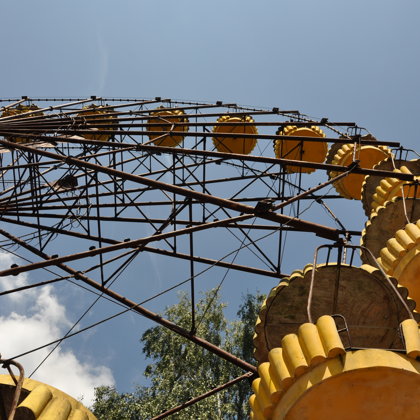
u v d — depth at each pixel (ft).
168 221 49.26
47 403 24.71
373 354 24.95
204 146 57.16
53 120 64.39
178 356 73.26
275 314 37.63
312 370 25.38
